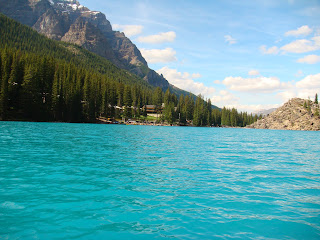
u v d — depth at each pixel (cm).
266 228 826
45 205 968
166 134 6544
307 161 2414
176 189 1256
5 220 823
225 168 1880
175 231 786
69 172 1523
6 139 3125
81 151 2434
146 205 1011
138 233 764
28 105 10606
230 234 776
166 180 1433
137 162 1980
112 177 1452
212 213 949
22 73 11662
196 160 2214
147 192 1188
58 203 995
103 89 16225
